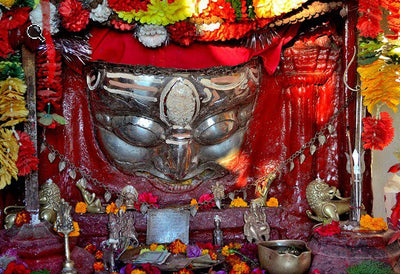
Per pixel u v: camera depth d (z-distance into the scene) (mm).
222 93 3855
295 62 4109
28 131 3400
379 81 3500
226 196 4164
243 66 3887
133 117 3871
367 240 3426
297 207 4141
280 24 3727
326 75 4168
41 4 3309
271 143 4258
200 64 3729
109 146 3986
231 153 4145
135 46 3654
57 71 3623
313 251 3543
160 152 4020
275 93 4215
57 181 3939
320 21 4023
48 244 3307
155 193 4105
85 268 3453
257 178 4234
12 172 3291
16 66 3305
